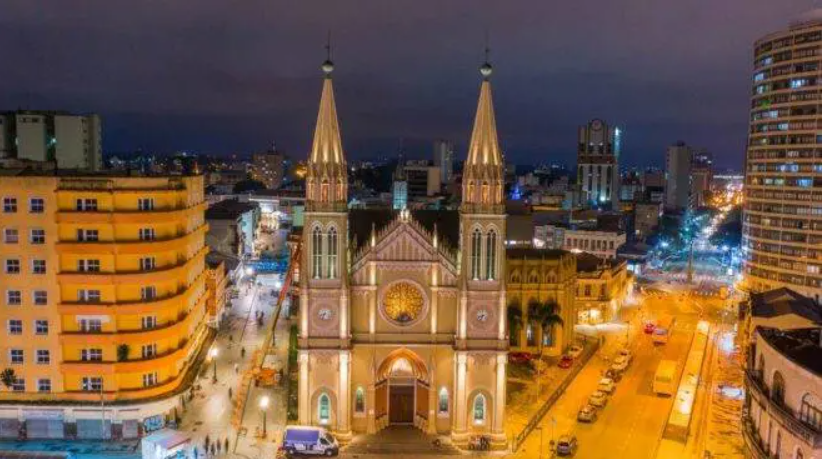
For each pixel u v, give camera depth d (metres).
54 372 87.69
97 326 88.25
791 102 163.50
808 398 55.78
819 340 65.19
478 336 90.56
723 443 90.56
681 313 175.88
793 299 104.88
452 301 92.12
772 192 169.12
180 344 95.38
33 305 86.94
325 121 89.31
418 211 100.31
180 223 95.44
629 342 144.38
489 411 91.44
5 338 87.06
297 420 93.50
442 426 93.19
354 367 92.06
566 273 131.62
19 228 86.06
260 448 86.12
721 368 126.38
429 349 92.31
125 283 88.00
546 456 86.06
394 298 92.12
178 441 74.62
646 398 108.38
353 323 91.88
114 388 88.56
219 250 192.38
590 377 119.12
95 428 88.62
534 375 118.44
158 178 91.06
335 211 88.62
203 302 115.31
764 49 170.50
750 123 179.25
